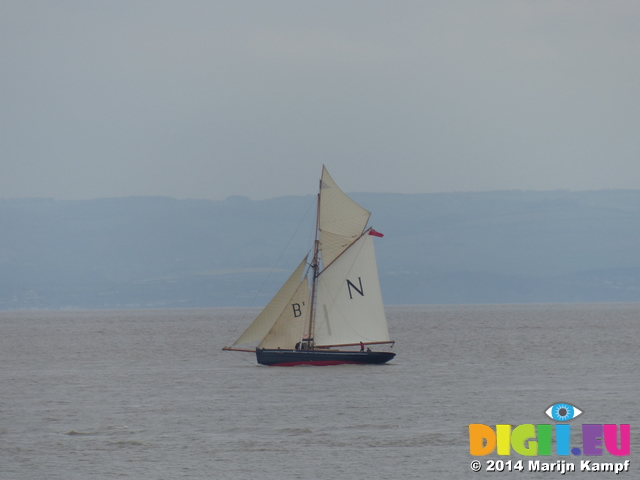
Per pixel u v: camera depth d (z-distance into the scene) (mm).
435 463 173250
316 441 191375
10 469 169500
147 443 190500
